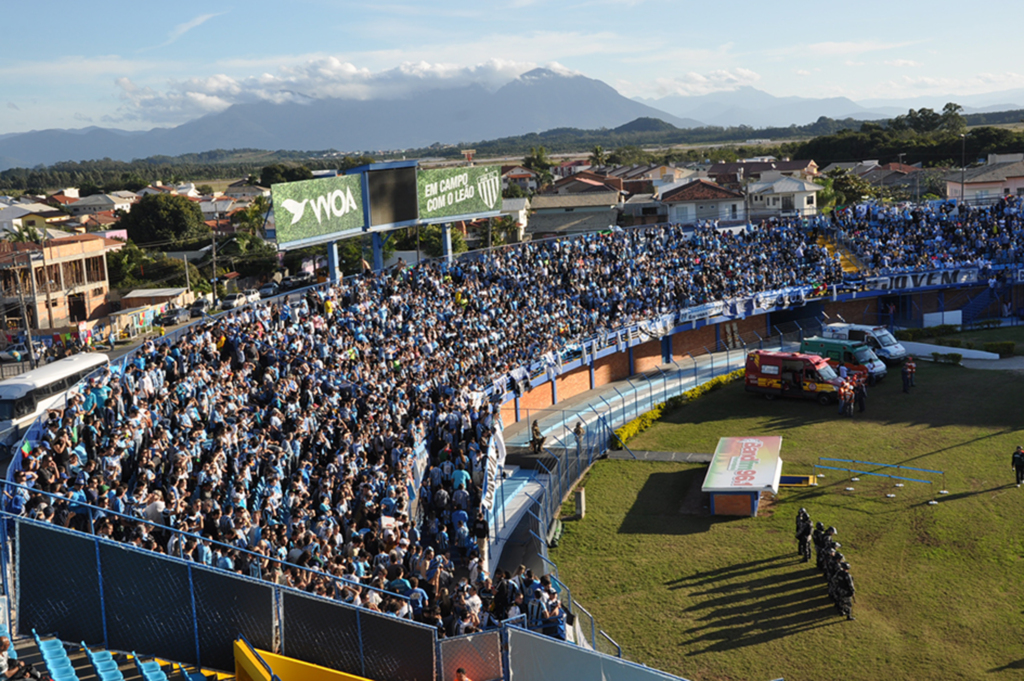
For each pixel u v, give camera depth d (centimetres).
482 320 5678
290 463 2928
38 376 4516
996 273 7581
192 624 1873
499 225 12862
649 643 2878
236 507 2322
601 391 6272
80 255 10550
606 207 13812
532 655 2184
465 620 2250
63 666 1628
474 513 3325
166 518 2194
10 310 9594
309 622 1980
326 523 2491
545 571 3375
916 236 8156
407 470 3181
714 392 6091
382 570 2333
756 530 3753
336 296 5031
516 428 5328
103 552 1791
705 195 13050
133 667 1772
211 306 9894
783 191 13250
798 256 7838
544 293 6469
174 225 14738
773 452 4328
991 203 9025
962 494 3934
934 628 2866
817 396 5572
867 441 4784
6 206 17775
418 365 4544
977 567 3250
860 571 3309
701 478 4459
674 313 6669
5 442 3712
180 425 2844
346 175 5572
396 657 2064
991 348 6438
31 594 1730
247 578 1917
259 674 1725
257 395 3450
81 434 2620
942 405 5309
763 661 2734
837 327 6562
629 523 3931
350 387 3844
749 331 7581
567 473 4388
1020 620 2870
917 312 7744
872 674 2631
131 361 3325
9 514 1706
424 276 5809
